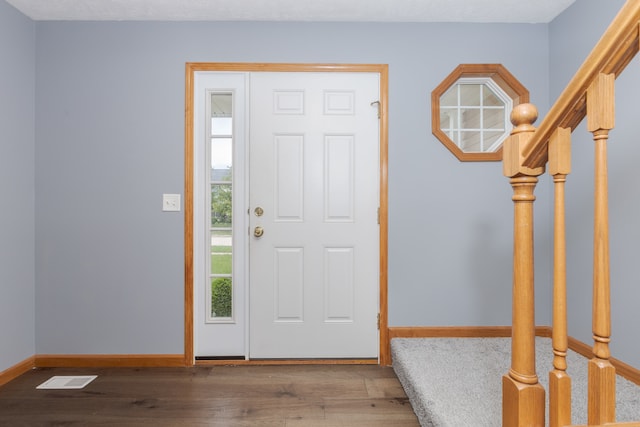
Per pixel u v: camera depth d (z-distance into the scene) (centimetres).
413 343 220
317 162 233
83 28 227
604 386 80
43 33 226
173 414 172
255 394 190
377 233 234
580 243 208
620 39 72
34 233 226
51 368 223
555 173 87
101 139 227
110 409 176
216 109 235
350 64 230
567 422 88
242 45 229
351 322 233
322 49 230
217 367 225
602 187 80
